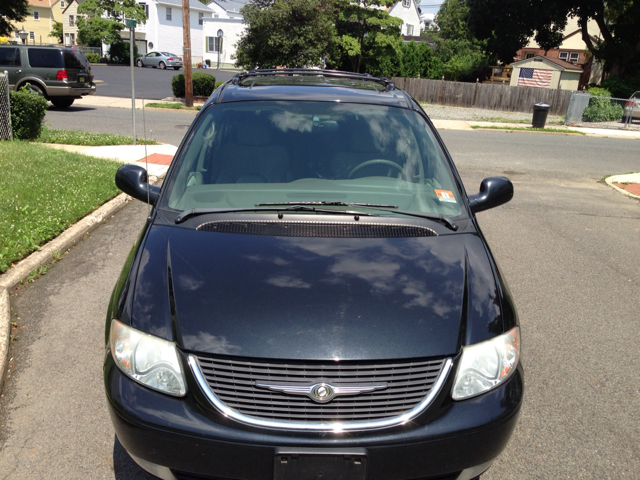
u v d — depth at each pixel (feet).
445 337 8.21
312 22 82.74
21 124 41.16
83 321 15.12
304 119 12.75
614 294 18.90
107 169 31.35
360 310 8.38
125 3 175.63
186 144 12.21
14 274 17.03
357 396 7.80
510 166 44.83
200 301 8.46
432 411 7.88
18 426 10.87
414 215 10.91
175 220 10.39
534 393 12.73
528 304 17.79
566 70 131.34
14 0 137.28
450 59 157.17
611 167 46.75
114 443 10.51
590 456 10.64
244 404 7.75
